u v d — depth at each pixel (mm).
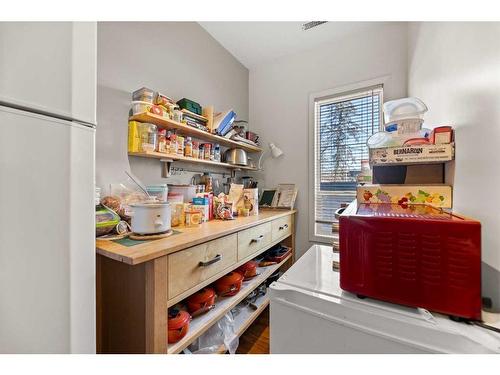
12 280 499
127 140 1263
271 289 708
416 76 1424
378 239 597
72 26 618
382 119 1894
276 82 2389
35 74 542
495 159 555
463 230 508
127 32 1275
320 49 2154
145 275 846
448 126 798
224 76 2156
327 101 2166
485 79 598
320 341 624
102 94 1150
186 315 982
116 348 942
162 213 1007
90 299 654
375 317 556
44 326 551
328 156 2166
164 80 1517
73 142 613
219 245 1145
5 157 491
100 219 967
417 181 917
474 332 478
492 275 564
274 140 2406
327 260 947
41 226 547
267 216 1744
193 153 1578
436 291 531
